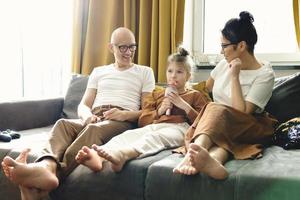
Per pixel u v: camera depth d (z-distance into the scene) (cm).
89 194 153
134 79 220
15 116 222
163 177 139
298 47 236
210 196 130
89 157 150
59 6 312
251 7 257
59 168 159
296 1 231
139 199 144
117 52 222
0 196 174
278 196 121
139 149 157
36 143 183
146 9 264
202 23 271
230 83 181
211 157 131
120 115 196
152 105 203
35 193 148
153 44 259
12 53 333
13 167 143
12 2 329
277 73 242
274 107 192
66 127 178
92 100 224
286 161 138
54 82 320
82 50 292
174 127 184
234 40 177
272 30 251
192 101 194
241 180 126
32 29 324
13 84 335
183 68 198
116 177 148
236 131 162
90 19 284
